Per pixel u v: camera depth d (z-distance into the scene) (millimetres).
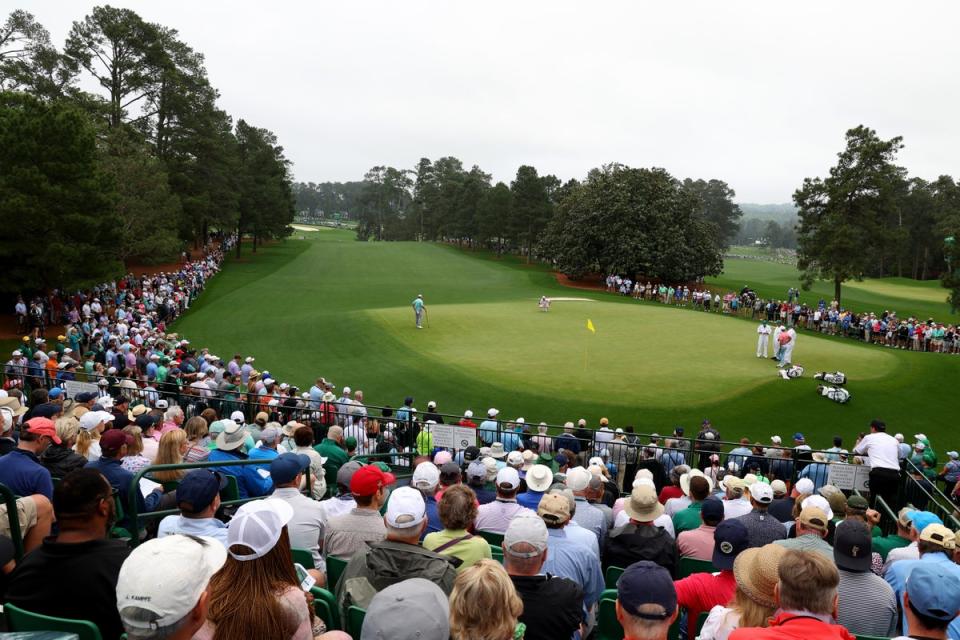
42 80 57781
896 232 61250
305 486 10391
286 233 94875
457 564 4859
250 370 27703
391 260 92188
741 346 36812
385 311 44406
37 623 4082
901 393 29859
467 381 28906
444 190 144750
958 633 4574
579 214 76938
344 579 4934
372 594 4656
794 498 10922
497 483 8234
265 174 90250
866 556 5605
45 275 37312
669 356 33812
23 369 21391
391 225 191625
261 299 54562
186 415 19109
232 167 83188
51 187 35312
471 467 9492
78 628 4012
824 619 3566
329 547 6160
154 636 2867
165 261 65688
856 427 26734
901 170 78000
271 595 3438
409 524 4887
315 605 4953
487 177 160625
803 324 52719
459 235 128875
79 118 37875
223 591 3457
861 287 95125
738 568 4203
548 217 101250
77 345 30000
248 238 111375
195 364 25469
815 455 18500
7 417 8953
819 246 62312
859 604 5547
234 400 18828
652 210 72312
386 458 17453
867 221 60656
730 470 16703
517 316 44656
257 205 88312
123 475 7570
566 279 80125
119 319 35250
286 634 3428
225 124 86375
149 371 23938
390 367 31453
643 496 7324
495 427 18422
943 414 28766
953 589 3945
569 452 15016
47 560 4312
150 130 70625
